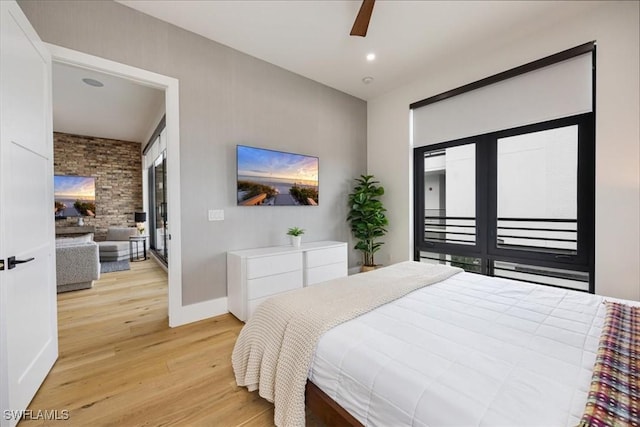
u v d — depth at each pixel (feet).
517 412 2.40
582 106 7.64
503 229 9.65
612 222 7.16
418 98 11.73
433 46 9.17
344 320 4.23
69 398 5.10
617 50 7.04
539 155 8.79
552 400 2.52
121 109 14.90
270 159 10.27
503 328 4.03
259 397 5.15
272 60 10.16
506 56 9.05
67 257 11.32
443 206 11.38
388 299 5.09
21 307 4.77
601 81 7.26
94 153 20.22
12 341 4.44
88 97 13.17
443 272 6.97
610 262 7.19
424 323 4.20
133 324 8.33
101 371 5.94
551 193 8.57
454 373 2.96
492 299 5.25
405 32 8.41
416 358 3.25
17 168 4.76
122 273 14.56
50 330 6.02
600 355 3.11
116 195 20.95
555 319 4.33
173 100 8.14
